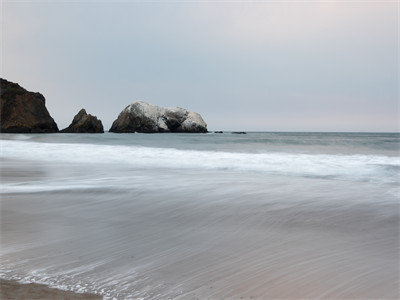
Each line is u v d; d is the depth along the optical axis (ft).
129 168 35.70
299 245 12.07
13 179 27.86
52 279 9.11
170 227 14.40
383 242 12.40
